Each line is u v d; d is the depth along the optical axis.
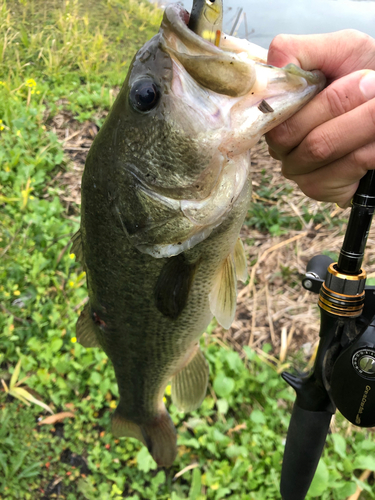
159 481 0.48
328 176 0.20
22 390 0.52
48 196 0.77
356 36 0.19
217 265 0.28
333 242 0.72
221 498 0.48
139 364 0.35
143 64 0.21
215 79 0.20
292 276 0.69
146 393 0.38
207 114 0.20
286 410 0.55
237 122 0.20
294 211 0.79
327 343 0.22
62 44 1.10
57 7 1.24
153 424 0.41
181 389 0.39
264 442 0.51
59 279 0.65
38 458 0.50
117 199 0.24
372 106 0.17
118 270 0.27
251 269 0.70
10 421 0.51
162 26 0.20
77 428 0.52
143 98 0.21
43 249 0.67
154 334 0.31
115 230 0.25
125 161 0.23
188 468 0.50
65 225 0.71
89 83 1.00
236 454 0.49
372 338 0.20
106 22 1.23
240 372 0.56
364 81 0.18
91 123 0.91
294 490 0.27
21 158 0.79
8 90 0.91
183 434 0.52
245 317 0.65
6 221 0.70
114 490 0.48
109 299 0.29
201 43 0.19
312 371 0.25
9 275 0.63
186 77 0.20
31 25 1.16
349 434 0.52
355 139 0.18
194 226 0.23
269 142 0.20
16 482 0.47
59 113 0.91
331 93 0.18
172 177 0.22
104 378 0.55
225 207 0.23
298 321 0.63
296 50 0.19
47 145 0.82
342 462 0.49
